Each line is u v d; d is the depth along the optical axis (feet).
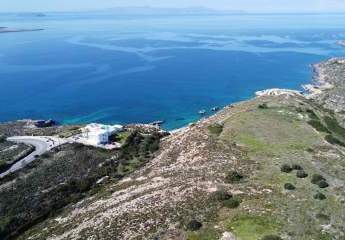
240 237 184.96
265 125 365.81
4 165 435.12
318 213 200.23
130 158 443.32
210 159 307.17
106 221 237.25
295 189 229.66
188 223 200.75
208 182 254.88
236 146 323.16
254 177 254.06
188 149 357.82
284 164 269.03
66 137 536.83
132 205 249.14
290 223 192.75
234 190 235.20
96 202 309.22
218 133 367.25
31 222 326.44
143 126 618.03
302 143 317.42
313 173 252.21
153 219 215.72
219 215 207.82
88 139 509.76
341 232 184.75
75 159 451.94
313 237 181.06
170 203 231.30
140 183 313.94
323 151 298.76
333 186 232.32
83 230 238.48
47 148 496.64
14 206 353.51
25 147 498.69
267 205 211.20
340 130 397.39
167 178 294.46
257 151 304.09
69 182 393.50
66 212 323.78
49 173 418.31
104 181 390.21
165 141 479.82
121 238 205.57
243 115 405.18
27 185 391.86
